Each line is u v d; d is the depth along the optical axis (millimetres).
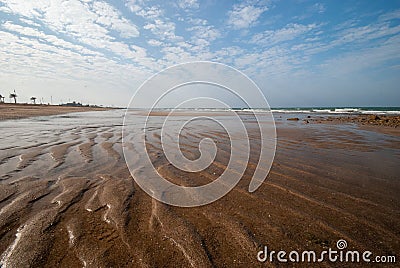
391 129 12609
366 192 3658
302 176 4473
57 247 2189
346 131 11758
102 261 2027
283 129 12562
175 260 2082
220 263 2066
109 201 3199
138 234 2447
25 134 9156
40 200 3139
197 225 2666
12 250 2129
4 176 4039
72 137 8617
